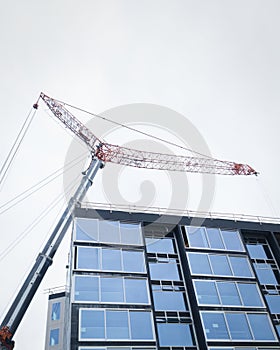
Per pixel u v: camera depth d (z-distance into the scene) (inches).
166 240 1128.2
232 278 1043.9
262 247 1212.5
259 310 983.0
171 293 988.6
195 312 937.5
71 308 844.6
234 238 1171.3
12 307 1127.6
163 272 1033.5
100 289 904.9
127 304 895.1
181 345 882.1
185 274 1032.8
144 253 1033.5
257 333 925.2
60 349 1376.7
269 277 1115.9
